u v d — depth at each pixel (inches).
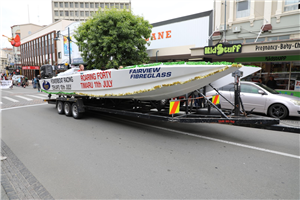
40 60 1770.4
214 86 241.0
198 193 110.5
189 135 220.2
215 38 536.4
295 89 439.2
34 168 147.4
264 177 127.1
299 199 104.0
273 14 446.3
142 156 164.2
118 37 567.2
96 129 252.2
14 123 294.5
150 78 202.1
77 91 307.4
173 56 629.0
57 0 2554.1
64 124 281.9
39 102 528.4
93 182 125.4
